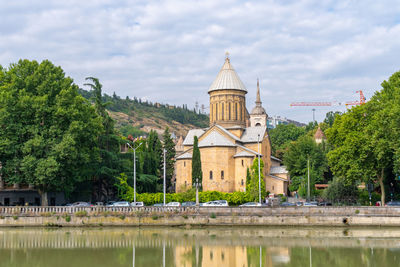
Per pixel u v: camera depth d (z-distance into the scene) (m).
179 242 44.84
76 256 37.62
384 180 71.19
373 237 48.31
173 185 116.88
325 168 97.56
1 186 70.81
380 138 57.53
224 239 46.84
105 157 71.62
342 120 65.88
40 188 62.88
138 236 48.78
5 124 58.62
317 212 56.81
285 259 36.31
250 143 90.00
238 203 75.75
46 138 60.38
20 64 62.69
